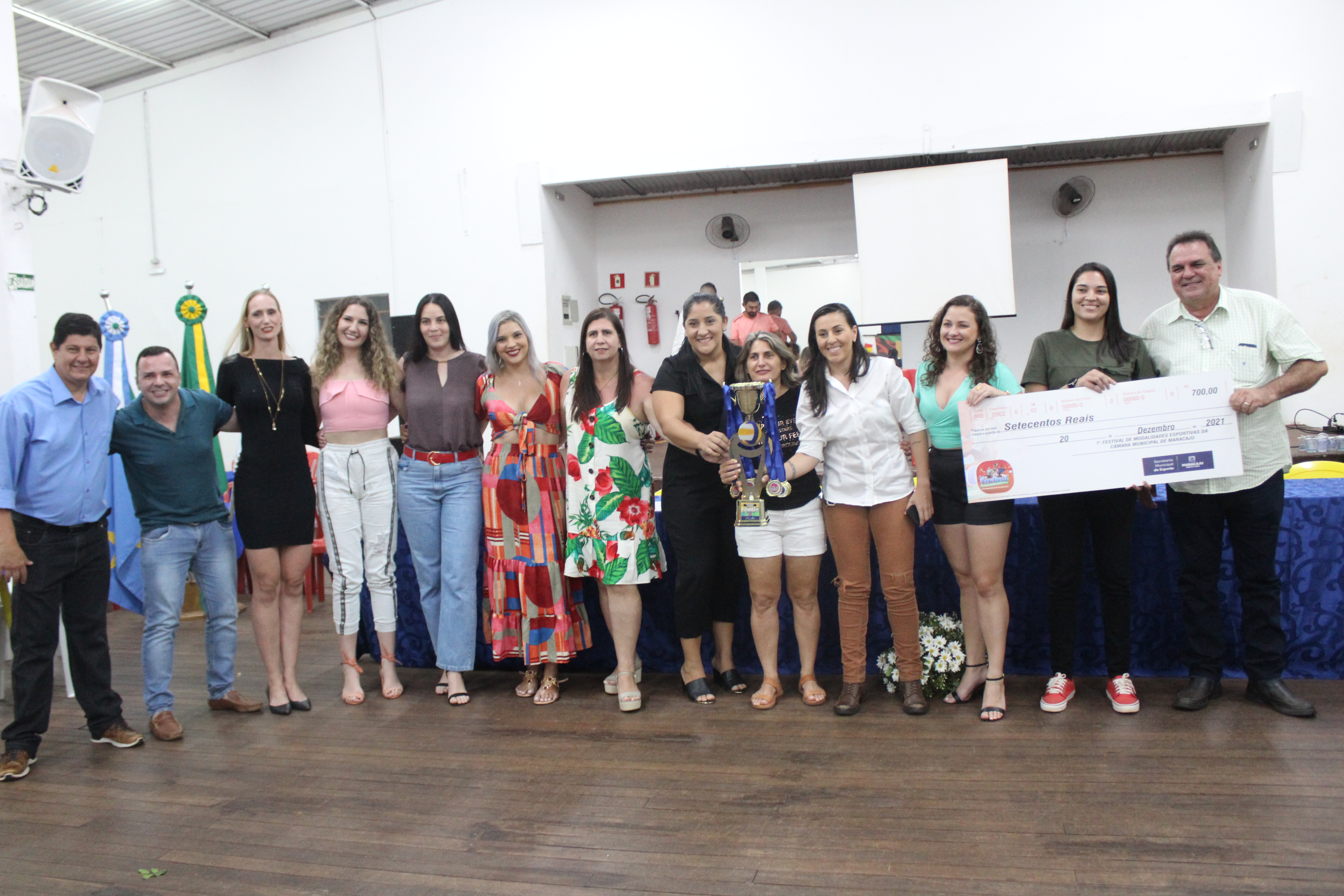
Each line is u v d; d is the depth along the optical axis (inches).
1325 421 265.6
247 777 107.6
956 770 98.7
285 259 349.7
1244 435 110.2
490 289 327.0
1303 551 122.3
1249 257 283.9
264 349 131.7
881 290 295.4
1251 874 74.4
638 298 360.5
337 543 133.9
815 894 74.8
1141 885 73.5
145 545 123.0
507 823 91.4
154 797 102.7
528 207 319.6
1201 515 112.5
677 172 307.9
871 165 314.3
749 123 300.8
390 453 137.1
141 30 329.4
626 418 125.0
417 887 79.5
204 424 125.7
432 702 134.9
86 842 91.7
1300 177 263.0
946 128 285.9
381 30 331.3
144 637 123.4
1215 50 266.7
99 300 376.2
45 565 112.5
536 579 130.0
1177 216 311.1
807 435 117.3
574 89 314.7
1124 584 114.3
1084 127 276.4
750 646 139.4
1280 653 111.9
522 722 123.3
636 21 307.6
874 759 103.0
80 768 112.9
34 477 110.9
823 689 130.0
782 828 87.2
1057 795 91.0
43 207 166.2
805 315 343.6
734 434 119.7
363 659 161.9
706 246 353.4
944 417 117.5
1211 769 95.3
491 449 133.0
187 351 204.7
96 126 166.2
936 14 283.6
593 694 135.3
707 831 87.3
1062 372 116.5
